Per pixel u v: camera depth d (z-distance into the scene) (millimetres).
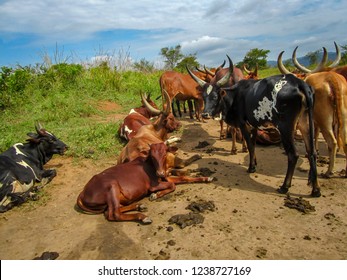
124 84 14484
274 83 4801
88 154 7055
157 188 5141
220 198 4957
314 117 5395
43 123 9625
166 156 5324
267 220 4297
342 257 3531
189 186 5465
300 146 7223
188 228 4199
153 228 4262
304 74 8086
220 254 3672
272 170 5961
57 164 6762
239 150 7238
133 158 5590
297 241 3834
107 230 4297
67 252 3928
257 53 40375
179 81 10047
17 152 5656
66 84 12672
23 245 4172
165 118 6551
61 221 4672
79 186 5812
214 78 7770
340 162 6133
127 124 7648
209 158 6777
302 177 5578
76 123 9641
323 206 4578
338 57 6707
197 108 10492
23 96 11367
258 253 3650
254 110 5172
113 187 4562
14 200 5152
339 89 4988
